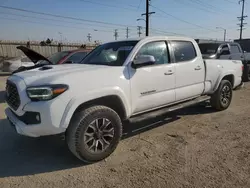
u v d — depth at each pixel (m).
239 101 7.90
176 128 5.29
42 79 3.52
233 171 3.45
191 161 3.76
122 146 4.37
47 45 26.56
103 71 3.90
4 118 6.12
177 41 5.22
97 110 3.69
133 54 4.37
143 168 3.58
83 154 3.62
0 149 4.30
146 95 4.45
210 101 6.47
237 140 4.55
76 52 8.93
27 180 3.34
